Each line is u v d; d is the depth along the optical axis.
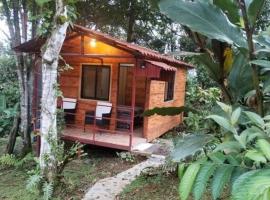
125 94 10.62
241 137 1.33
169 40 16.44
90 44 8.80
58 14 5.84
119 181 6.13
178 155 1.98
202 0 2.04
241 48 1.89
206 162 1.23
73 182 6.19
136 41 16.72
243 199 0.92
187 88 13.79
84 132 9.17
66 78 9.97
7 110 11.55
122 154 7.92
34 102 8.74
